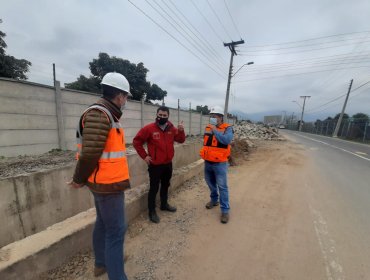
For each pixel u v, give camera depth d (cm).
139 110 1123
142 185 445
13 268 201
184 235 320
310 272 248
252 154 1146
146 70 2544
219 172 373
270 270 250
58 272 234
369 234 335
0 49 1218
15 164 508
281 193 514
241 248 291
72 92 728
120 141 198
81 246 265
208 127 385
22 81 584
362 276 243
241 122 4062
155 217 356
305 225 359
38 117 630
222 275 241
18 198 301
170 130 363
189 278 236
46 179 334
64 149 704
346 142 2200
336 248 296
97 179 187
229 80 2208
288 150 1345
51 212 345
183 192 497
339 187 579
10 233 294
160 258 267
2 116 554
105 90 192
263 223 362
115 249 205
